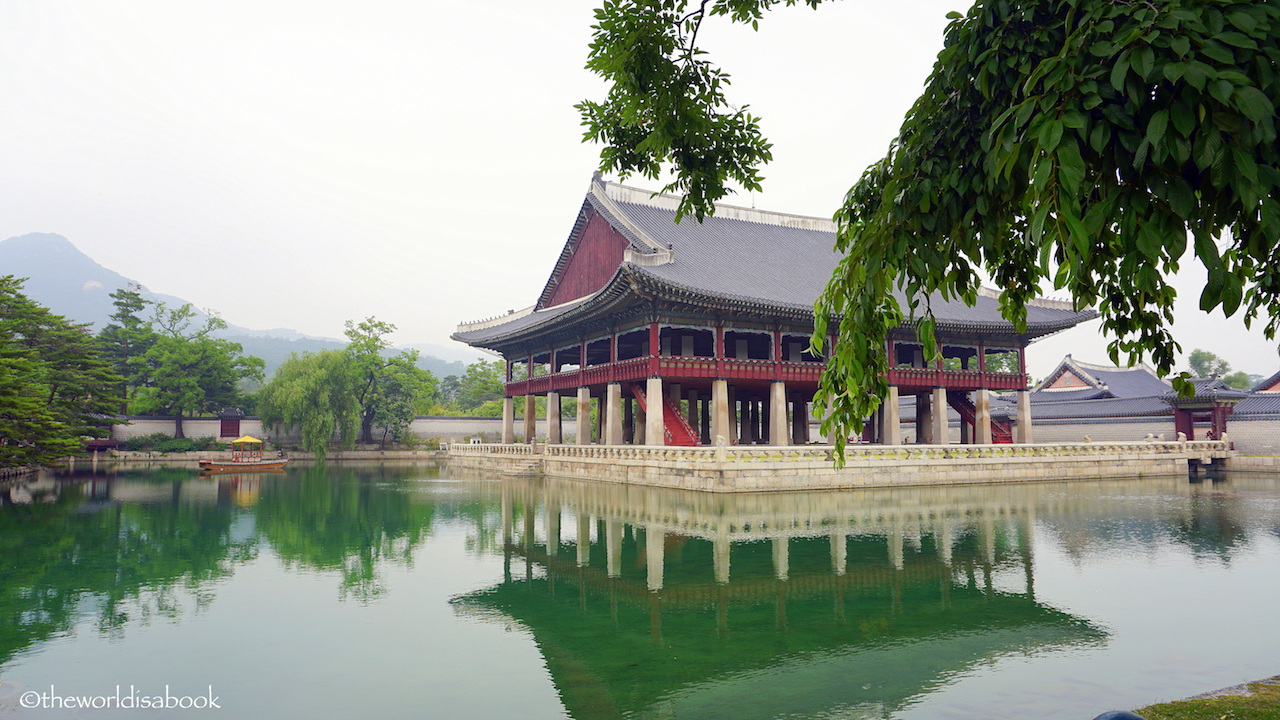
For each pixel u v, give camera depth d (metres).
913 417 80.56
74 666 11.38
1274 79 3.76
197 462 82.06
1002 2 4.98
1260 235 4.49
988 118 5.10
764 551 21.02
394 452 91.88
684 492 36.47
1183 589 16.02
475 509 32.47
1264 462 51.03
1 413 44.78
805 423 67.56
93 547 22.66
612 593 16.28
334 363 85.25
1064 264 4.13
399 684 10.66
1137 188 4.07
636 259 43.47
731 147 9.42
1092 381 75.19
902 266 5.49
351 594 16.23
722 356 46.72
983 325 51.88
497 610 14.88
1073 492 37.19
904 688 10.34
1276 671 10.79
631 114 9.30
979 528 25.02
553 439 60.16
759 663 11.55
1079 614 14.09
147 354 92.56
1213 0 3.92
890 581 17.12
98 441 82.31
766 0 9.20
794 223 66.12
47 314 64.50
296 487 46.06
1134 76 3.94
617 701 10.00
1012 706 9.57
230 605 15.28
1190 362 122.62
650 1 8.41
